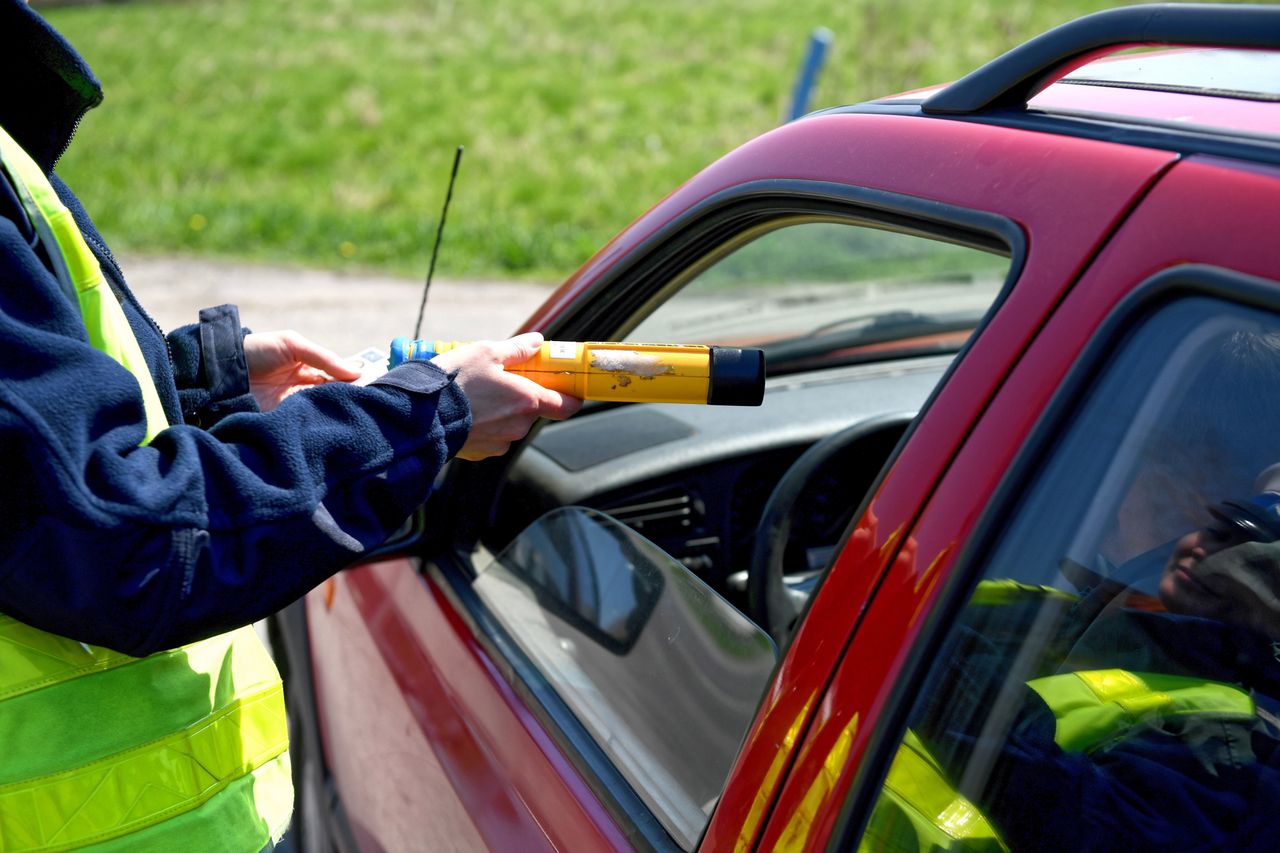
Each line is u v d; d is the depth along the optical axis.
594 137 11.66
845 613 1.05
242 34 17.09
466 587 1.74
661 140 11.65
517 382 1.32
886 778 0.99
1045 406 0.95
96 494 1.01
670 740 1.30
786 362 2.42
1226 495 0.98
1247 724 1.05
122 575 1.03
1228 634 1.04
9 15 1.12
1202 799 1.04
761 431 2.08
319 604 2.16
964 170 1.11
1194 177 0.93
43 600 1.04
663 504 2.01
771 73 14.42
